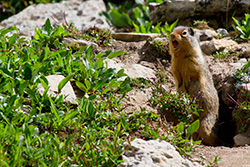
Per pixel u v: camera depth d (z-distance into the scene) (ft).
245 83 34.73
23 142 23.73
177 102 30.86
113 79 32.76
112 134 27.25
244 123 32.96
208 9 53.83
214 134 35.94
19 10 71.61
